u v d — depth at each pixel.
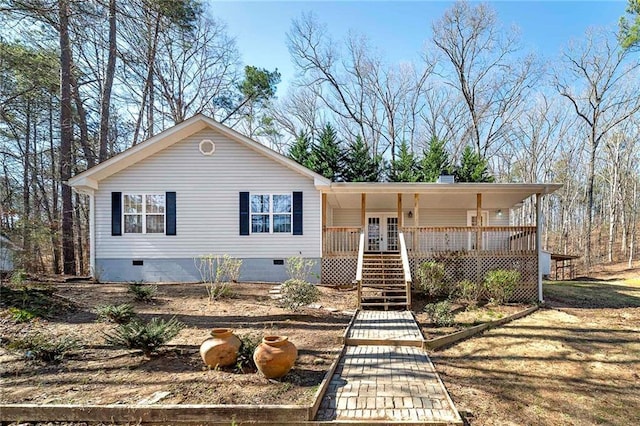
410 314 9.11
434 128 30.41
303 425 3.87
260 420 3.87
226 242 12.57
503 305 10.48
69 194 15.08
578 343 7.18
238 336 6.00
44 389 4.39
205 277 12.41
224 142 12.65
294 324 7.68
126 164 12.38
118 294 9.38
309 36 29.05
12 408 3.89
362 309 9.82
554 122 29.73
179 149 12.60
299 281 8.93
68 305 7.77
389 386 4.90
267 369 4.72
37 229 14.33
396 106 30.52
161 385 4.54
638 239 30.12
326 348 6.32
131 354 5.54
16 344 5.52
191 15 15.83
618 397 4.95
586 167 30.03
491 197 13.91
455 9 27.17
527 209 31.30
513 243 12.26
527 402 4.73
